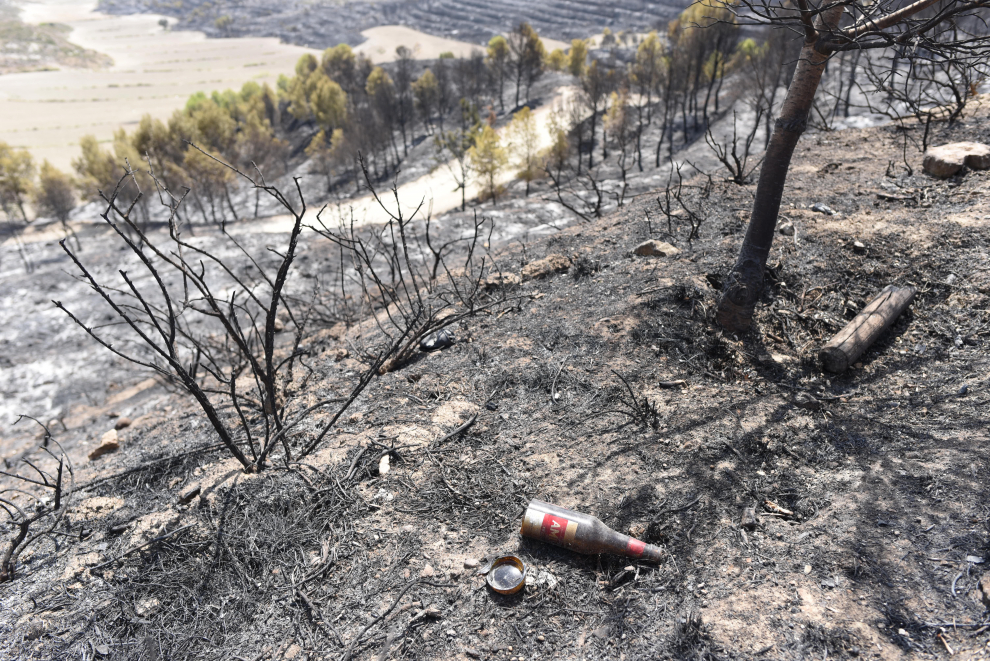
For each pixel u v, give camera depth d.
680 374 5.15
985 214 6.62
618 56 112.38
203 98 102.12
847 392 4.89
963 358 4.96
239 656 3.30
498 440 4.64
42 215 60.19
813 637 2.97
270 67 191.50
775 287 6.01
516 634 3.25
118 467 5.52
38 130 120.62
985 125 9.35
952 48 4.41
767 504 3.83
